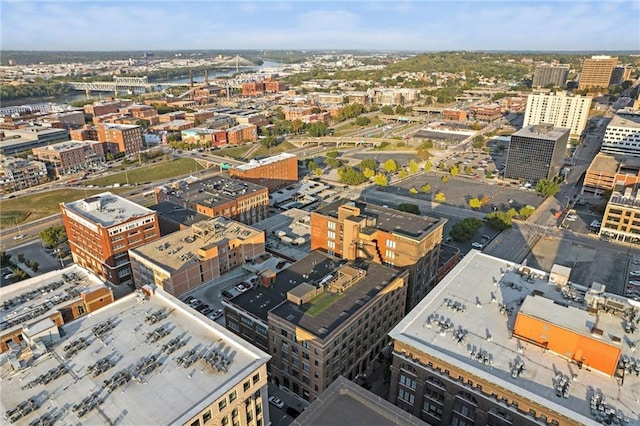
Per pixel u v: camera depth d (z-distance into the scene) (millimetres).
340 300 110688
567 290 101375
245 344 84688
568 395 72062
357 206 155750
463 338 86750
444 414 85875
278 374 110938
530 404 72625
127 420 67688
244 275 161000
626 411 68938
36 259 182750
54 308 105625
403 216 146500
